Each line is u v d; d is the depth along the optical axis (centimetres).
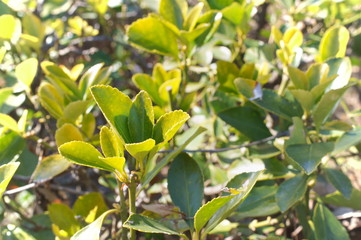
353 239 57
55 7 75
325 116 43
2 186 34
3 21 47
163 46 50
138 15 81
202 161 57
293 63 50
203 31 49
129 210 36
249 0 58
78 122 49
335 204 49
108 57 73
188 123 64
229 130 59
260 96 46
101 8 72
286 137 48
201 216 33
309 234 49
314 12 65
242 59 65
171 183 41
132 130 32
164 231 32
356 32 75
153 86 49
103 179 58
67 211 45
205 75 71
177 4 51
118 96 32
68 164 43
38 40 59
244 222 59
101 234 54
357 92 101
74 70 52
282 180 54
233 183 36
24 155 56
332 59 46
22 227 49
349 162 62
